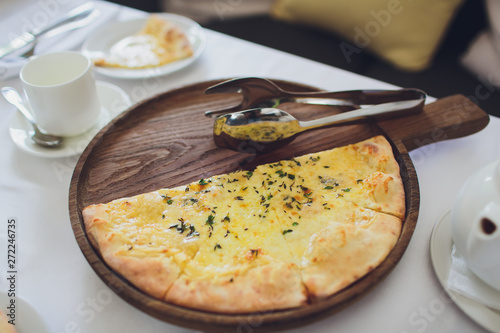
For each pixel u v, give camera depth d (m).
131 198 0.43
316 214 0.42
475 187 0.36
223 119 0.46
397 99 0.50
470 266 0.36
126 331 0.37
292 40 0.88
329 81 0.59
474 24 0.86
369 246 0.38
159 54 0.62
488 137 0.52
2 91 0.51
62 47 0.64
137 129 0.51
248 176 0.46
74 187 0.44
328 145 0.50
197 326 0.34
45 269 0.40
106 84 0.57
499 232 0.33
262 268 0.37
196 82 0.56
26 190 0.46
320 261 0.37
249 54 0.64
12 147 0.51
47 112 0.48
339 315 0.37
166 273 0.37
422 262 0.40
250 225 0.41
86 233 0.40
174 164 0.47
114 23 0.66
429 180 0.47
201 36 0.65
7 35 0.65
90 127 0.51
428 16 0.77
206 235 0.40
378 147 0.47
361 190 0.43
